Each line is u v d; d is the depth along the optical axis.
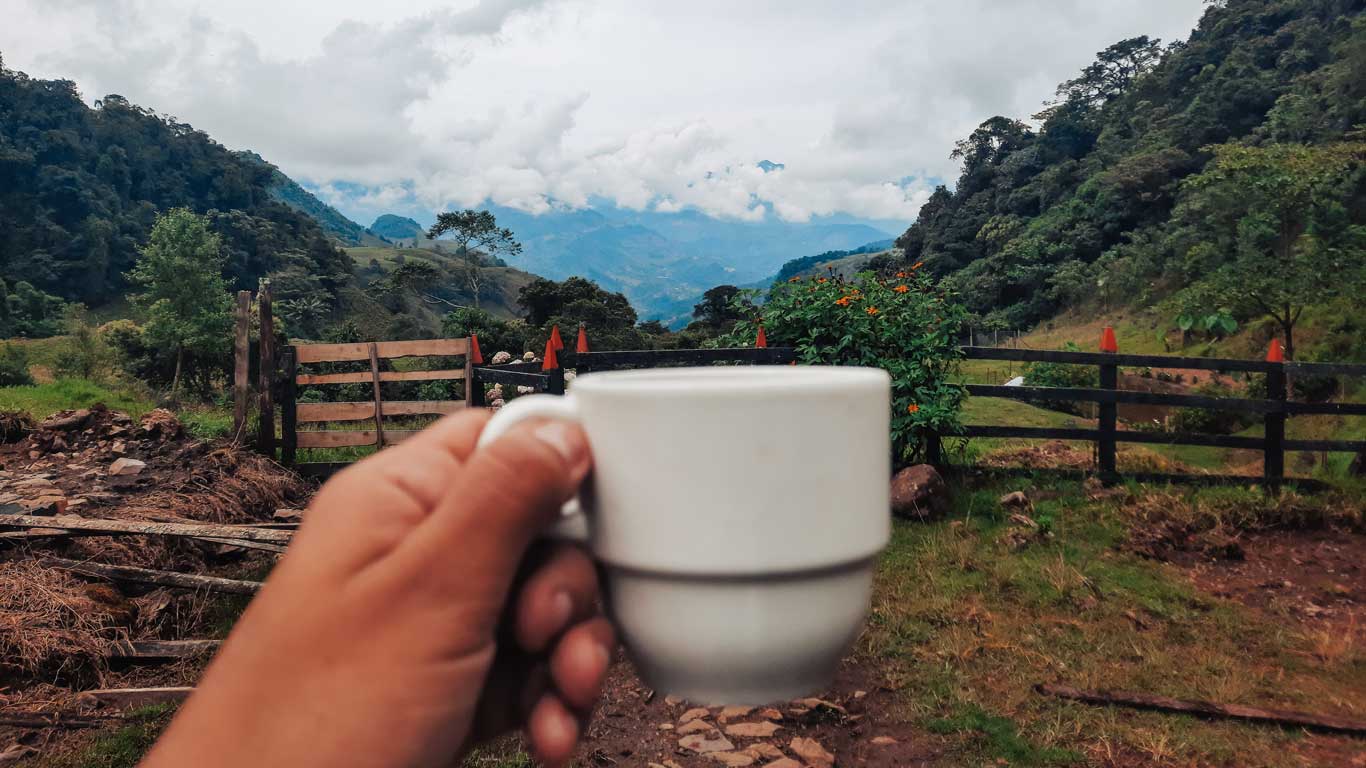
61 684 3.51
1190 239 54.66
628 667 3.70
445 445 0.52
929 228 116.38
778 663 0.49
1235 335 33.62
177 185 145.62
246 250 122.75
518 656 0.55
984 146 123.31
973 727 3.11
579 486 0.51
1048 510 5.84
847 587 0.51
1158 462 7.08
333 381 7.30
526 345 36.19
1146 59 119.44
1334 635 4.12
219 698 0.45
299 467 7.28
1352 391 16.83
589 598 0.53
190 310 47.16
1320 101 63.44
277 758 0.43
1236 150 32.97
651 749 2.97
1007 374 30.08
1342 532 5.65
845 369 0.56
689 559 0.47
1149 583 4.71
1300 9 91.88
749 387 0.47
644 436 0.48
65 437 6.98
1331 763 2.93
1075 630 4.07
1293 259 28.20
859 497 0.50
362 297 125.38
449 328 36.59
